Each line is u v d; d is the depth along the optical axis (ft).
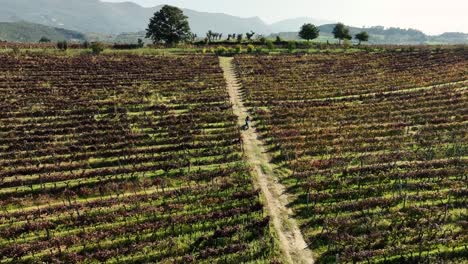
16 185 116.67
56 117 168.55
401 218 97.19
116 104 184.96
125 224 97.55
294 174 119.44
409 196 104.63
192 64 267.80
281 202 106.11
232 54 311.88
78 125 159.12
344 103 186.29
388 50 327.88
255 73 246.47
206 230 95.71
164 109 180.14
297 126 156.04
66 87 210.59
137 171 123.75
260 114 171.12
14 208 106.73
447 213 98.17
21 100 186.91
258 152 136.26
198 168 125.80
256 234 93.15
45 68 243.40
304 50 332.39
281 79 231.50
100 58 277.64
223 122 163.02
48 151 135.85
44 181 117.91
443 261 82.99
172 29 386.93
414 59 284.20
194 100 191.31
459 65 252.62
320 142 140.46
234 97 199.21
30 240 93.35
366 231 93.56
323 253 87.35
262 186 114.01
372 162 126.00
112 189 114.32
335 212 100.89
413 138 142.41
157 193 109.91
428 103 177.58
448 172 116.06
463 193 105.81
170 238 91.09
